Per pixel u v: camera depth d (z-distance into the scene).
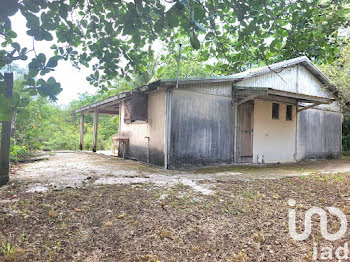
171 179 4.94
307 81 10.56
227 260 2.14
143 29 2.08
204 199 3.62
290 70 9.77
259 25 2.16
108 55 2.19
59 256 2.07
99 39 2.13
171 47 2.88
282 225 2.88
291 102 9.69
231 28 2.26
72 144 14.55
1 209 2.90
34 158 7.80
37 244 2.23
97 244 2.29
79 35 2.00
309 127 10.51
